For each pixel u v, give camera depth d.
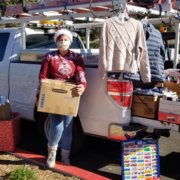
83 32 6.31
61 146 3.56
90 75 3.38
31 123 5.01
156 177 3.15
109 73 3.22
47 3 4.00
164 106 3.05
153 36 3.32
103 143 4.27
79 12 4.11
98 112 3.35
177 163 3.75
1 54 4.54
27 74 4.11
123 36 3.09
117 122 3.23
